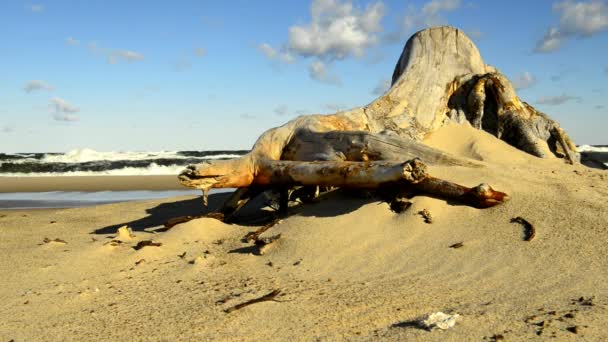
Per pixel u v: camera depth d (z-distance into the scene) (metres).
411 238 5.69
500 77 10.01
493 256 5.12
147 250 6.27
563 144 9.84
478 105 9.97
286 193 7.66
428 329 3.59
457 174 6.76
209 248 6.41
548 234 5.36
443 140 9.63
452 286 4.57
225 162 7.62
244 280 5.13
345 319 3.92
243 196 7.99
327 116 8.55
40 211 12.39
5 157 35.66
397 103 9.56
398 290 4.53
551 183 6.63
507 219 5.75
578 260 4.82
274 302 4.38
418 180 6.00
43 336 3.94
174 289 4.98
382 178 6.20
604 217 5.54
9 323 4.23
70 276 5.54
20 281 5.40
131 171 27.58
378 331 3.65
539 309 3.89
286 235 6.21
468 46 10.45
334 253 5.60
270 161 7.55
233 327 3.91
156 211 10.58
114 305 4.60
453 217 5.96
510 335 3.44
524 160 9.12
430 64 10.16
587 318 3.66
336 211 6.62
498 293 4.33
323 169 6.77
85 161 31.58
